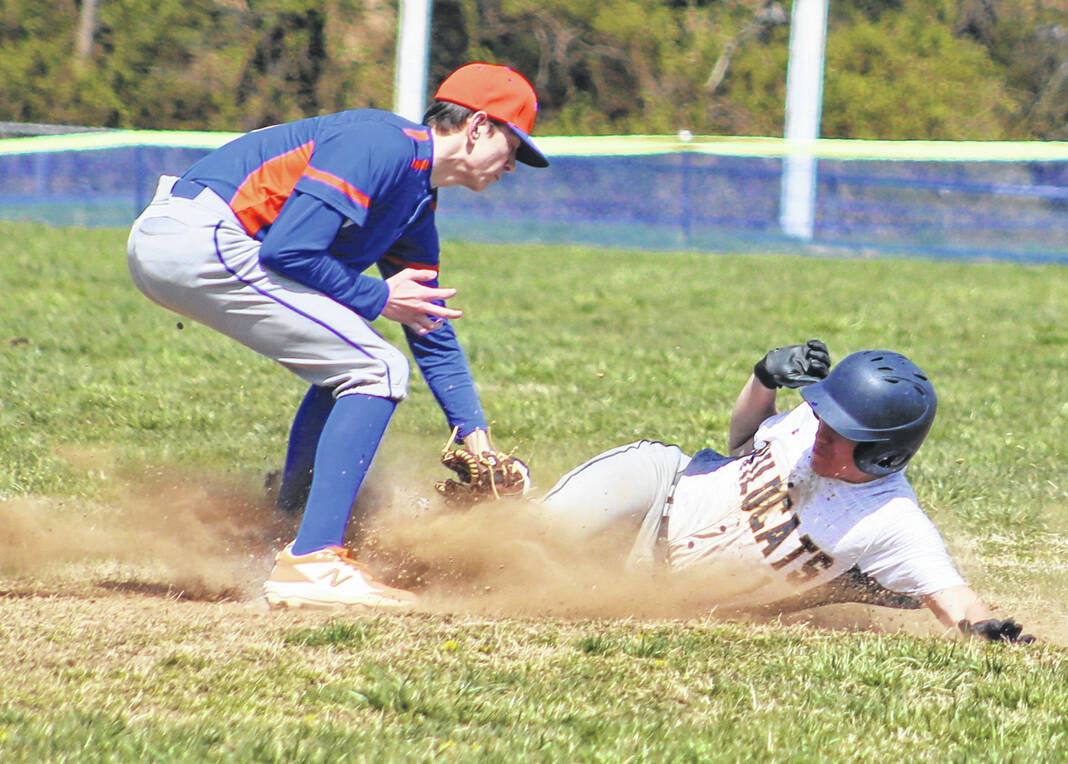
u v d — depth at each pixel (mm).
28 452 24078
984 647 14492
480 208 92375
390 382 15992
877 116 118438
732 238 86812
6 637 13766
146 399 29625
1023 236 93188
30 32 115500
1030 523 22672
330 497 15945
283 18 117438
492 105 15945
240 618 15148
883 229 93250
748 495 15664
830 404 14703
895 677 13500
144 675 12766
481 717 12078
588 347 40375
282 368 34188
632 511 16297
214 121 116438
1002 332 48250
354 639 14156
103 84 115000
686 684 13180
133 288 49312
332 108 117938
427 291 16172
